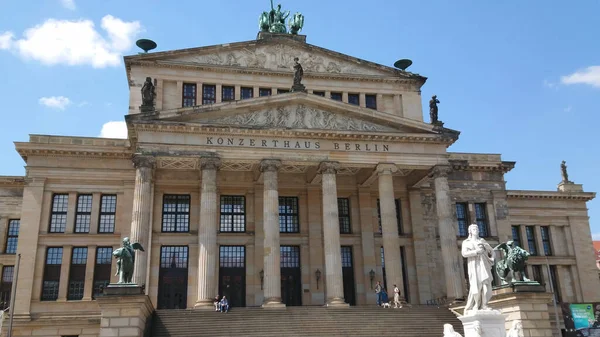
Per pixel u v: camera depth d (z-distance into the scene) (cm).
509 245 4244
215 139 5069
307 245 5831
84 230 5519
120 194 5616
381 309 4728
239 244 5675
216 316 4325
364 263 5822
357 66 6334
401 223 6106
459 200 6356
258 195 5812
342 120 5441
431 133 5522
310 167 5434
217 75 5928
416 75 6419
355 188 6094
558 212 7494
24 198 5441
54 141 5616
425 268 5922
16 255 5275
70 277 5378
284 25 6481
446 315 4703
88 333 5116
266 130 5141
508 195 7288
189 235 5556
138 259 4631
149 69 5784
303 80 6125
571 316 6456
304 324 4309
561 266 7319
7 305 5600
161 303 5381
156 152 4909
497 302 4134
